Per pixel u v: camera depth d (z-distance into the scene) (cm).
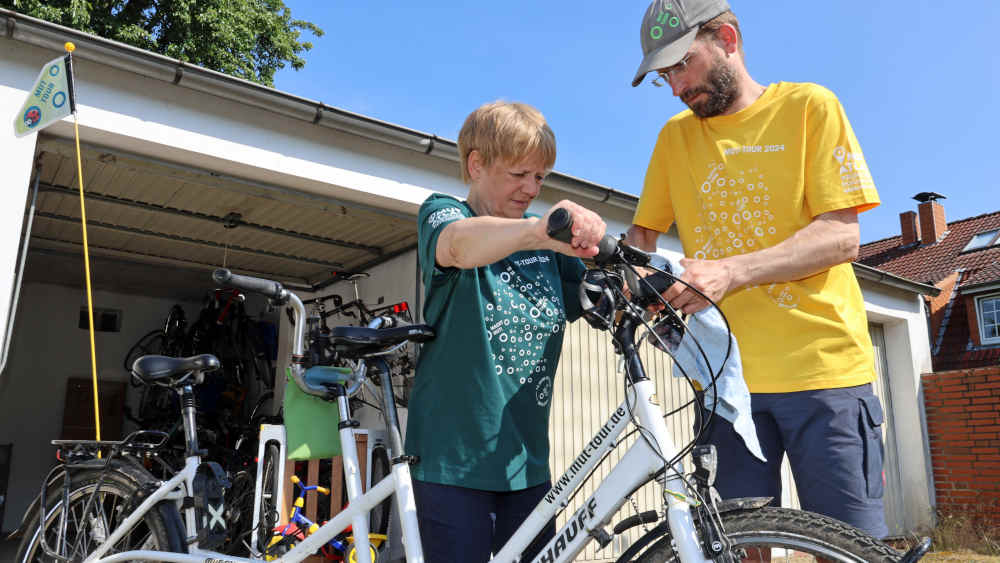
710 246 197
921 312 946
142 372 244
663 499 139
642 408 142
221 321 778
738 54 190
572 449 570
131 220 570
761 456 158
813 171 178
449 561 164
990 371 867
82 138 379
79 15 1218
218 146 407
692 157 201
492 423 169
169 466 265
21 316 792
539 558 154
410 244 601
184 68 382
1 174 338
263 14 1567
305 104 423
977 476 858
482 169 178
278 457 358
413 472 174
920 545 123
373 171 467
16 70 355
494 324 172
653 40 185
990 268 1580
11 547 618
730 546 129
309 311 707
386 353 183
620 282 144
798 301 180
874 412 175
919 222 1941
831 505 170
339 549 269
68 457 263
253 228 576
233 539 370
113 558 234
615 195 571
